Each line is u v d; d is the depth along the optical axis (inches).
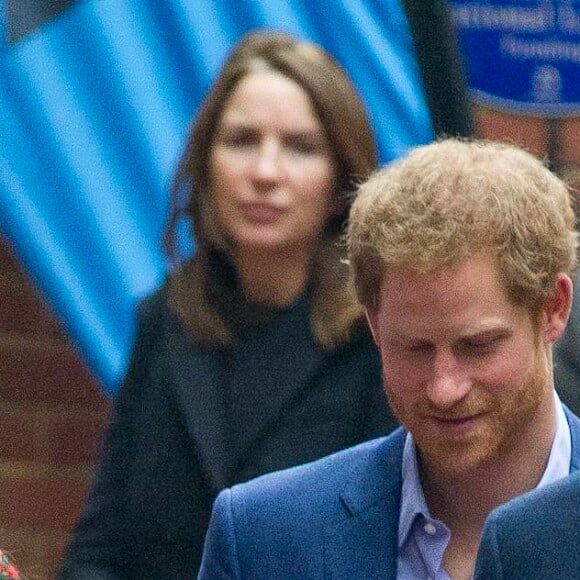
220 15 613.6
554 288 354.0
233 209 517.7
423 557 374.9
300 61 521.0
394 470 383.6
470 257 341.7
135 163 608.7
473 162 351.6
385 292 348.8
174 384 513.7
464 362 347.9
